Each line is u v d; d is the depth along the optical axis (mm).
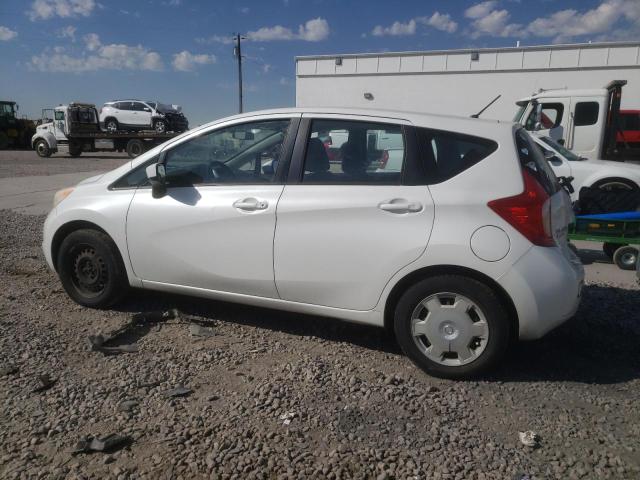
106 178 4504
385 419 2977
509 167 3404
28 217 9391
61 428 2814
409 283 3508
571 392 3355
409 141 3590
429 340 3471
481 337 3383
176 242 4074
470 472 2541
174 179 4137
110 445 2648
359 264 3553
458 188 3412
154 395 3178
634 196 6902
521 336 3365
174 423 2885
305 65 24891
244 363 3641
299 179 3789
